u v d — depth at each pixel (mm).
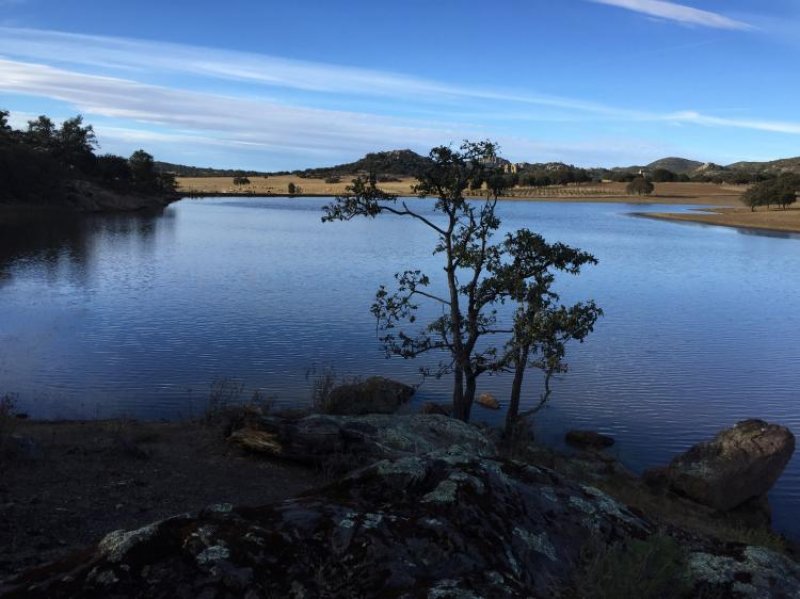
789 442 11750
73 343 20781
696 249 64312
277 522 3629
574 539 4188
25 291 31281
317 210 130375
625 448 13969
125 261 45062
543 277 13508
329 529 3609
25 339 21156
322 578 3293
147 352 19875
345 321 25375
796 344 23609
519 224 97375
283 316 26250
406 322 25281
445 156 13000
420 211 125625
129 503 6949
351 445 9148
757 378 19109
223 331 23156
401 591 3240
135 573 3178
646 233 84562
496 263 13562
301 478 8633
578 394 17344
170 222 89312
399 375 18312
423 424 10234
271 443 9227
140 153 145500
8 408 12242
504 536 3916
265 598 3143
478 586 3344
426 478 4387
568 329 12875
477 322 14117
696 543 4645
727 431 12242
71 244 56188
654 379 18781
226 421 11000
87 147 138500
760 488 11492
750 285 40188
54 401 14883
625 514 4625
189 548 3299
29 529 5836
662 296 35062
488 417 15164
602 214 133375
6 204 97000
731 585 3943
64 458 8469
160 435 10586
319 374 17922
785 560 4512
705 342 23750
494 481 4375
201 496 7527
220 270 41219
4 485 7016
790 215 122250
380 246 60656
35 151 111500
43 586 3156
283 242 63656
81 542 5727
